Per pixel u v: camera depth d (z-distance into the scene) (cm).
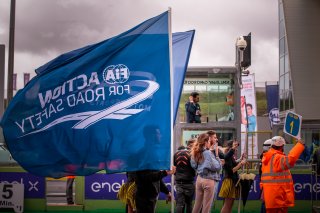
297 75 3797
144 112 768
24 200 1727
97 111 762
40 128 755
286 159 1129
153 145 766
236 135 2008
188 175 1313
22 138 755
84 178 1741
